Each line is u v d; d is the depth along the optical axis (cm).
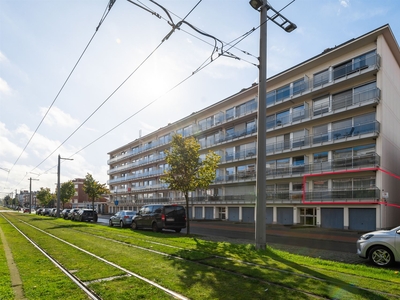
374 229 2144
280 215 2891
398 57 2548
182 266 698
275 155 2977
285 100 2864
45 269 680
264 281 573
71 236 1408
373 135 2178
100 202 7950
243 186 3412
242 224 2867
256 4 970
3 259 809
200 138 4203
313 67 2697
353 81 2386
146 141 5834
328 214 2453
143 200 5519
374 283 557
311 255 968
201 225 2678
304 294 496
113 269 667
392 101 2448
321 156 2597
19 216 4259
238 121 3591
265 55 982
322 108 2606
